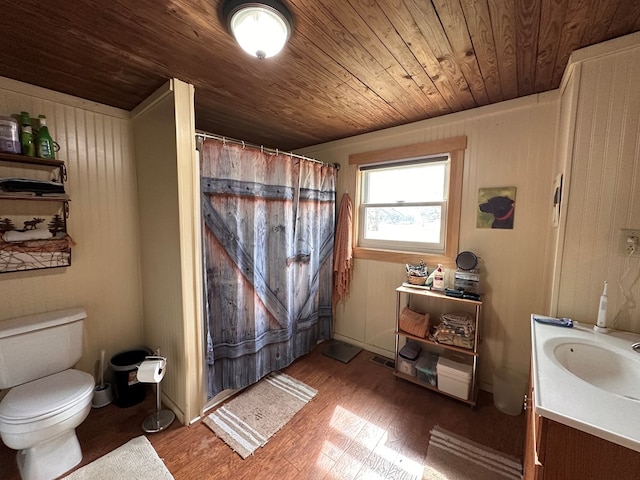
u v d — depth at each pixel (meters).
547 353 1.07
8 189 1.55
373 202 2.75
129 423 1.77
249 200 2.05
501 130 1.96
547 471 0.78
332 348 2.82
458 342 2.00
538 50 1.33
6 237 1.61
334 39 1.24
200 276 1.79
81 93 1.82
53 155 1.71
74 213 1.89
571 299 1.40
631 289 1.27
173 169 1.66
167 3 1.01
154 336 2.09
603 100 1.27
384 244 2.69
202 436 1.66
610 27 1.16
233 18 1.05
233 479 1.38
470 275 2.04
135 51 1.34
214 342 1.93
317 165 2.66
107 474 1.40
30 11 1.05
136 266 2.21
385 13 1.08
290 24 1.11
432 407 1.94
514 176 1.94
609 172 1.28
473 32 1.20
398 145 2.48
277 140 2.96
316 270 2.76
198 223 1.75
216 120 2.33
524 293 1.95
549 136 1.80
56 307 1.84
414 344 2.42
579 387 0.86
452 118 2.15
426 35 1.22
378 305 2.70
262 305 2.21
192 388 1.77
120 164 2.08
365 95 1.84
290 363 2.48
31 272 1.75
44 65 1.47
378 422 1.79
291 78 1.61
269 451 1.55
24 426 1.26
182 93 1.62
